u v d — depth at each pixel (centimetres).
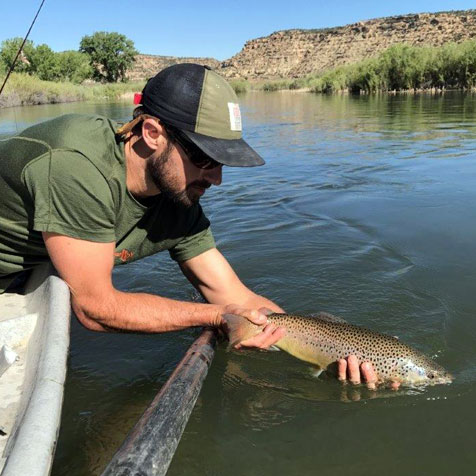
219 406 110
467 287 168
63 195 89
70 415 105
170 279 180
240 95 2561
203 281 132
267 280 178
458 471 90
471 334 140
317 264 192
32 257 105
